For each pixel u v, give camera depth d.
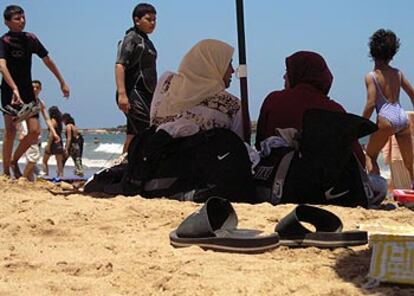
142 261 3.51
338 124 5.22
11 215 4.89
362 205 5.36
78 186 7.17
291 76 6.05
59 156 14.70
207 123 5.73
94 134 72.06
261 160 5.64
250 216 4.75
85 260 3.56
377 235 3.10
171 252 3.73
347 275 3.24
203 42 5.83
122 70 7.09
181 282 3.10
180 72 5.88
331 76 6.07
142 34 7.22
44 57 7.99
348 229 4.31
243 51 6.40
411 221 4.73
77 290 3.05
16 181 6.80
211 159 5.42
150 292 3.03
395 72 7.15
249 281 3.11
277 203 5.39
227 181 5.36
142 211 4.94
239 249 3.73
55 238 4.20
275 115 5.91
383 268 3.06
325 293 2.94
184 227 3.91
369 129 5.26
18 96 7.54
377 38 7.08
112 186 6.11
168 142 5.57
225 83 6.06
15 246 3.94
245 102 6.28
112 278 3.23
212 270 3.31
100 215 4.83
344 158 5.23
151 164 5.67
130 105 7.17
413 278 3.01
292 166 5.37
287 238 3.86
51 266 3.44
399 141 7.35
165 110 5.89
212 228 3.98
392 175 8.16
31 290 3.04
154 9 7.23
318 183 5.28
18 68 7.73
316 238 3.82
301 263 3.49
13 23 7.66
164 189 5.62
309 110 5.31
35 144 9.07
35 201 5.40
